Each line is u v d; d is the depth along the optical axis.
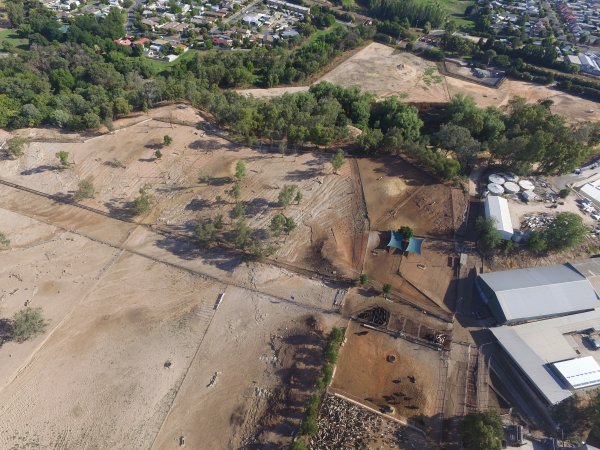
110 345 59.75
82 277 68.06
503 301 64.00
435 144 97.62
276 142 95.75
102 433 51.12
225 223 77.06
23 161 86.94
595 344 62.84
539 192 87.31
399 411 54.41
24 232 74.69
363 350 60.31
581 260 74.00
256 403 54.25
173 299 65.81
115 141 92.62
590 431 53.31
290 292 67.25
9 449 49.25
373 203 81.88
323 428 51.41
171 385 55.81
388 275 70.50
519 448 50.66
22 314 58.53
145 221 77.69
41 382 55.34
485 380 58.41
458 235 77.06
